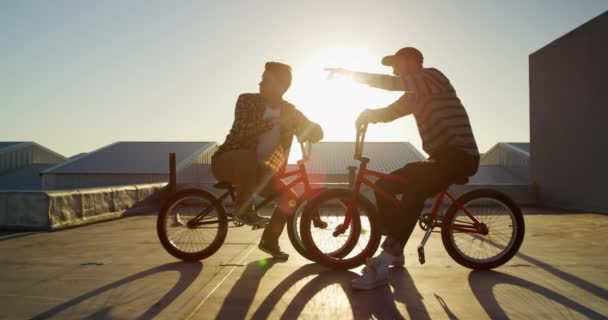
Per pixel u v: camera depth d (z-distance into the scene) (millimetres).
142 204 8266
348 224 3357
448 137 2965
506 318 2213
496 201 3307
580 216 7574
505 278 2986
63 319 2180
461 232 3301
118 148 29281
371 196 9781
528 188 10641
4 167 32531
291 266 3389
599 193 8305
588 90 8664
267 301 2488
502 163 19719
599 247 4152
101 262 3500
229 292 2654
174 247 3549
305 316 2252
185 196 3576
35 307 2361
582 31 8836
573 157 9188
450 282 2898
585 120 8773
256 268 3305
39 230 5590
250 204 3562
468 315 2258
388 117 3100
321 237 3617
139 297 2545
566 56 9414
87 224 6328
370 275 2752
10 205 5719
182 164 25078
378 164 22812
